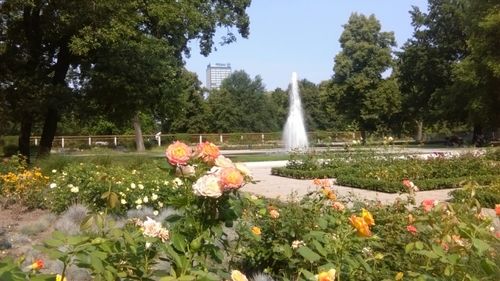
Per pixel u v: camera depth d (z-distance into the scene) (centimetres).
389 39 5134
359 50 5022
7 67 1628
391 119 4962
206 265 229
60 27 1612
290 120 3703
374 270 312
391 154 1778
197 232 238
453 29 4419
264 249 425
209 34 2497
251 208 384
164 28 1988
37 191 950
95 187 848
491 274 264
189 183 247
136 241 237
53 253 206
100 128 5209
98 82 1727
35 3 1525
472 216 329
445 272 262
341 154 1823
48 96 1630
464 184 373
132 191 840
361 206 493
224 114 5972
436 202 379
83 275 454
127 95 1778
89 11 1493
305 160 1767
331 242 298
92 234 239
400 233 389
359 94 4978
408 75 4725
